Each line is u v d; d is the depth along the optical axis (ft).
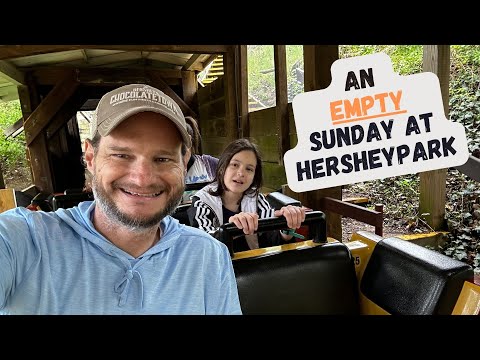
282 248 4.49
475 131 11.12
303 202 9.68
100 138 2.65
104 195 2.68
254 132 14.65
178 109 2.81
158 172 2.69
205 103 22.25
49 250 2.63
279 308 4.17
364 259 4.85
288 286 4.21
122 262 2.78
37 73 19.56
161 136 2.66
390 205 13.16
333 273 4.42
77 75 19.30
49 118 19.35
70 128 24.22
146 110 2.57
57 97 19.39
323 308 4.38
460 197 10.64
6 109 42.01
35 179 19.62
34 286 2.52
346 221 13.38
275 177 12.44
